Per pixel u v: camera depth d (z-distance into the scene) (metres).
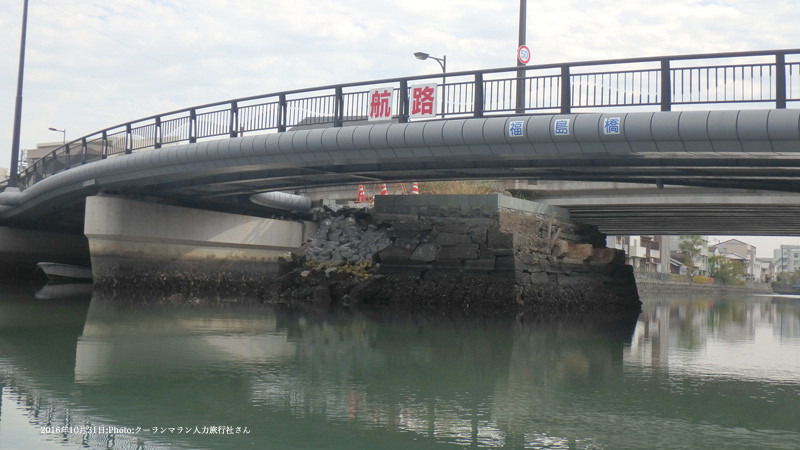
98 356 13.21
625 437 8.36
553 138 17.00
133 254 31.59
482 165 21.06
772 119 14.28
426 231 28.75
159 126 26.52
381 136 19.56
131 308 24.17
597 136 16.39
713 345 18.69
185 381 11.03
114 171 28.16
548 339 18.47
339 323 21.05
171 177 27.83
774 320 31.64
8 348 14.01
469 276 27.34
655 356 15.74
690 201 28.39
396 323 21.56
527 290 27.00
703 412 9.76
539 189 31.14
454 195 28.34
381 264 29.48
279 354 14.20
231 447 7.59
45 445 7.49
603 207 31.08
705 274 120.69
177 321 20.11
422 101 19.39
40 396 9.70
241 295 33.59
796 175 18.64
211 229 34.22
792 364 14.98
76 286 38.03
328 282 29.98
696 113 15.20
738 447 8.02
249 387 10.72
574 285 30.06
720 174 19.11
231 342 15.80
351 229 32.16
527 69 17.83
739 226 36.81
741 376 13.03
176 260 33.28
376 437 8.11
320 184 28.12
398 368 12.89
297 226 38.59
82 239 46.88
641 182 21.81
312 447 7.66
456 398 10.34
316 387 10.88
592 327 22.98
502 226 27.17
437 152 19.16
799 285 133.62
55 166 35.50
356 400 10.02
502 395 10.65
